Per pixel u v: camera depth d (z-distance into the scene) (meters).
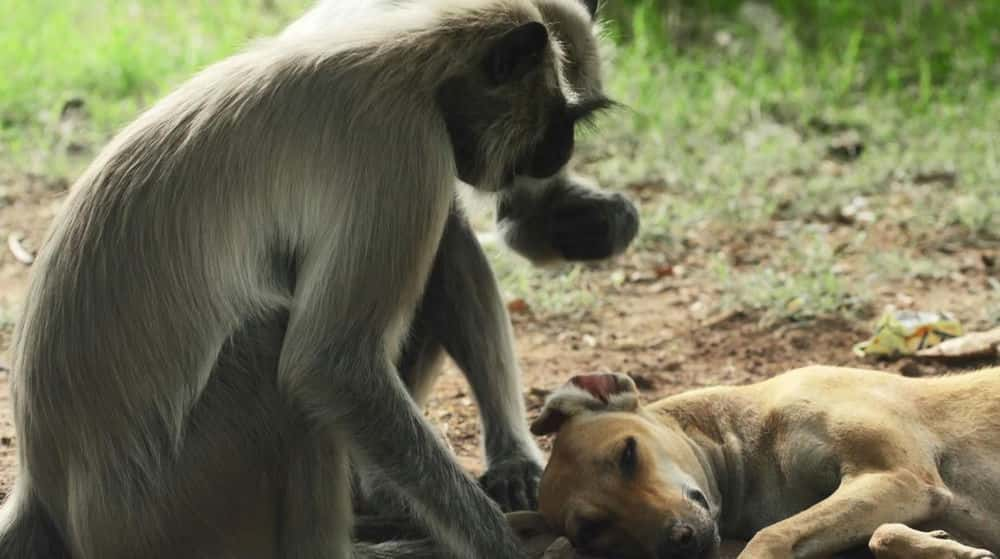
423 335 12.55
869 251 17.91
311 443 9.69
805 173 20.80
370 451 9.62
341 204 9.52
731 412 11.30
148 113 10.20
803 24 26.78
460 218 12.30
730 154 21.20
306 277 9.57
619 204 13.22
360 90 9.70
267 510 9.76
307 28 11.97
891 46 25.50
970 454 10.65
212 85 10.05
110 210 9.63
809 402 10.87
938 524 10.57
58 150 22.02
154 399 9.47
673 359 15.33
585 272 18.05
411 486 9.70
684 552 9.97
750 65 24.98
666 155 21.39
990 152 20.53
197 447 9.53
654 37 26.00
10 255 18.92
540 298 17.08
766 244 18.55
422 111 9.80
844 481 10.36
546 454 13.24
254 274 9.64
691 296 17.14
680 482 10.38
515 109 10.33
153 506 9.52
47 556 10.00
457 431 13.88
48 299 9.69
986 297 16.30
